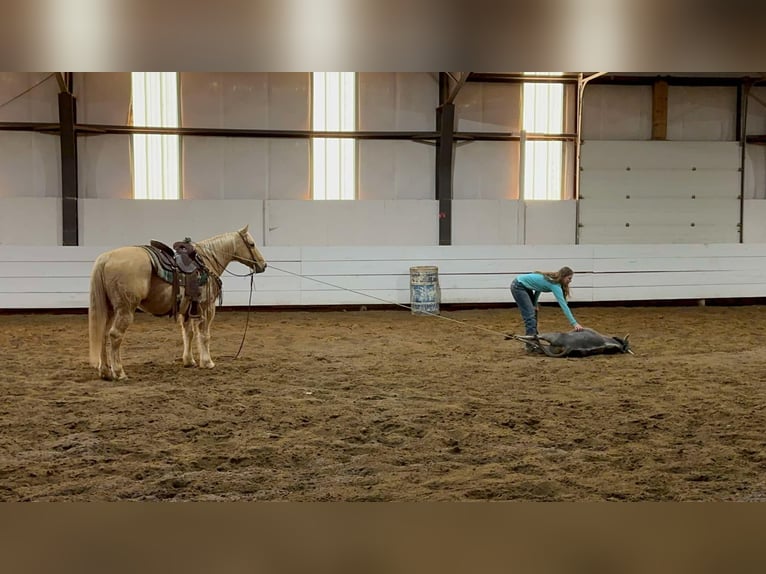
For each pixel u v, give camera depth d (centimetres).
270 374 720
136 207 1365
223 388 646
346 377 705
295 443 468
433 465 423
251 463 427
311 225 1427
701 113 1539
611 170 1506
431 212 1459
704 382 677
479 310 1402
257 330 1084
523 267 1427
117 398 599
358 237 1442
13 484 383
